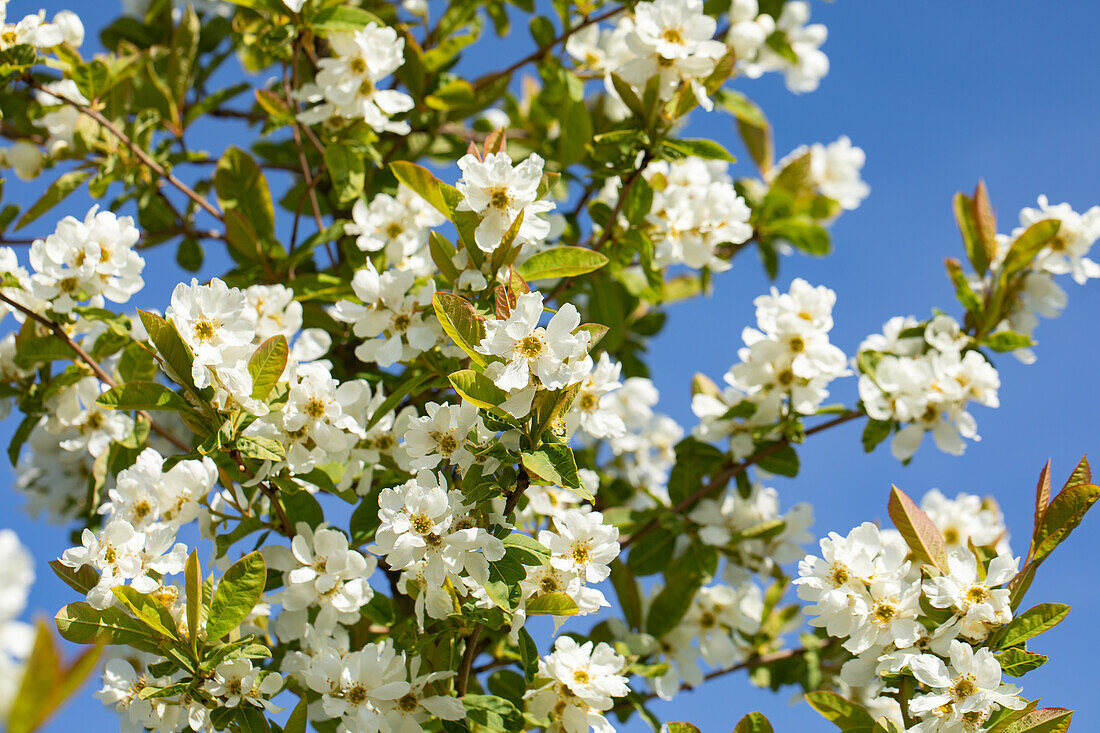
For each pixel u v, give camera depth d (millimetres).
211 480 2555
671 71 3010
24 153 3779
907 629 2338
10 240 3584
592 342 2150
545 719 2535
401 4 4609
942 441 3340
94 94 3324
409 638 2451
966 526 3553
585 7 3895
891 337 3719
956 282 3605
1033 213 3562
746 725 2543
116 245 2703
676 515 3637
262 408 2361
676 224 3547
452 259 2506
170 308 2254
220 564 2516
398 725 2352
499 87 4203
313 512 2709
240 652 2258
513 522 2299
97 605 2213
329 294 3295
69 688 983
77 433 3262
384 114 3408
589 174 3164
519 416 2072
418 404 3393
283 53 3473
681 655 3482
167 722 2346
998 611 2277
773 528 3791
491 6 4625
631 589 3465
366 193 3930
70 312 2889
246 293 2873
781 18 4906
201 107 4012
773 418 3572
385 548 2203
